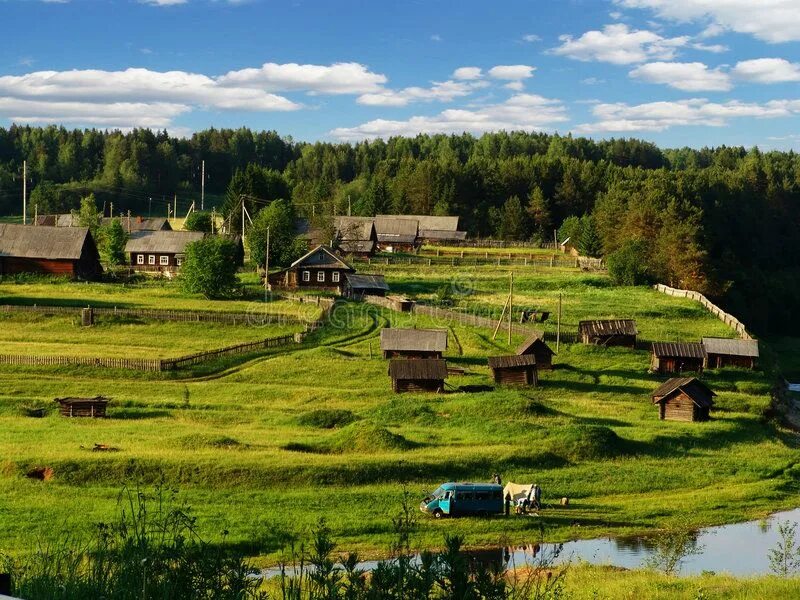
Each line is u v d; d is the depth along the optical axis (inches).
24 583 540.1
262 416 2551.7
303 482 1875.0
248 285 4670.3
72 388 2763.3
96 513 1585.9
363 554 1487.5
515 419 2464.3
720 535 1742.1
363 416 2541.8
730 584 1092.5
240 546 1476.4
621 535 1706.4
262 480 1861.5
